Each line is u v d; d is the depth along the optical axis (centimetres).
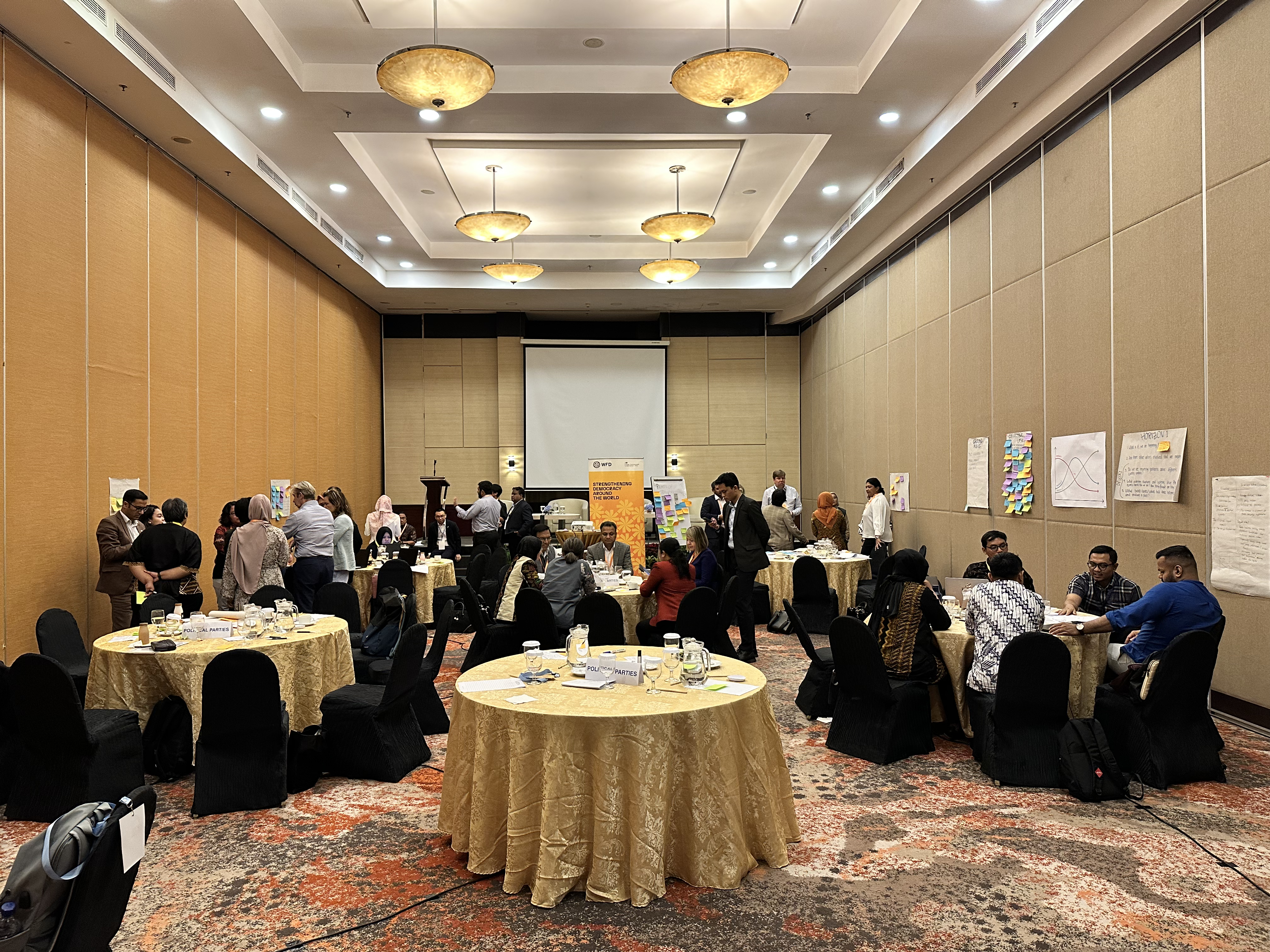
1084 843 336
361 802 390
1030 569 741
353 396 1358
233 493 889
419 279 1333
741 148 897
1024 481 748
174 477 760
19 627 545
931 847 332
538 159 919
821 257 1195
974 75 689
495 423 1555
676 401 1579
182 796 399
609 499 1005
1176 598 424
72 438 607
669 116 752
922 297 995
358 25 631
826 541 983
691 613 563
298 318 1097
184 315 784
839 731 464
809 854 326
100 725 386
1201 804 377
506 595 618
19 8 514
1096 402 636
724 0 608
